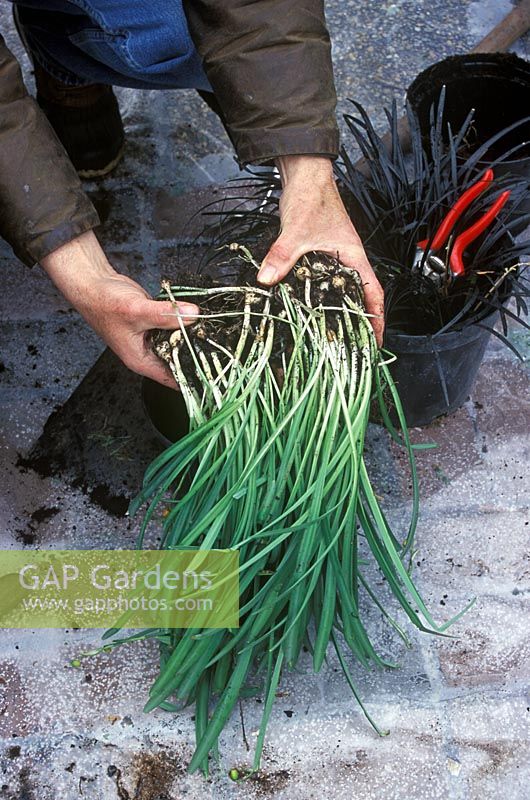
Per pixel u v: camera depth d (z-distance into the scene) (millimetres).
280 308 1290
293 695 1466
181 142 2225
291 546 1249
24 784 1393
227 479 1284
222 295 1320
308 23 1344
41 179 1280
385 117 2254
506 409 1813
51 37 1754
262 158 1370
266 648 1420
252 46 1336
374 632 1537
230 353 1291
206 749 1284
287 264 1271
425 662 1508
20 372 1850
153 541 1639
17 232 1298
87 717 1451
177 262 2014
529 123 2004
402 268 1612
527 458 1746
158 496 1302
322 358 1252
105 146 2086
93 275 1320
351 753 1414
